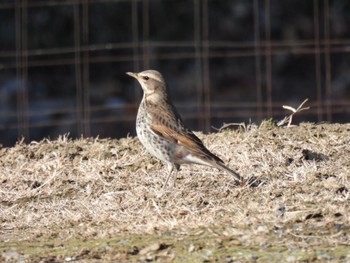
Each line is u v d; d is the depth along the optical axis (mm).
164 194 12578
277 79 28578
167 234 11203
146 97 13484
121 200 12633
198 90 27312
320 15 29656
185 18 29016
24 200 13000
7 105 27094
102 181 13305
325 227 11055
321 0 29797
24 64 22547
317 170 13086
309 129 14773
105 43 28094
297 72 28828
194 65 28609
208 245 10711
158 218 11820
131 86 28094
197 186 12852
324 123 15859
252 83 28312
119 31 28328
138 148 14484
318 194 12195
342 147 13953
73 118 26344
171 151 12906
